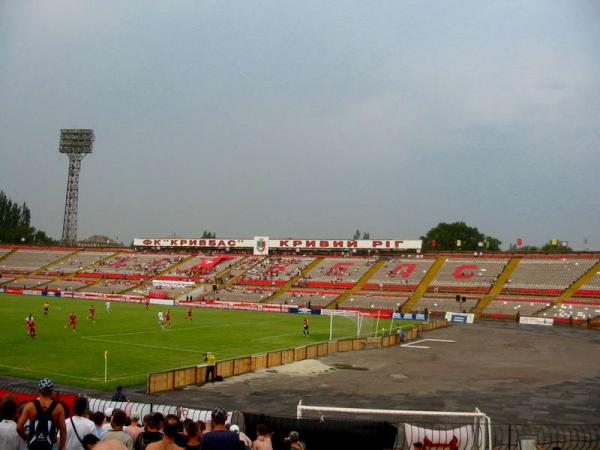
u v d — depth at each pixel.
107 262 163.75
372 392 40.44
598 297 106.56
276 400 36.78
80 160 189.38
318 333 77.31
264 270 146.50
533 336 80.81
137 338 65.38
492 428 26.86
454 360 57.47
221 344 62.88
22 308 97.00
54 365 46.94
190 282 137.25
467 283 123.56
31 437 11.46
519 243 143.00
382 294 124.19
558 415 34.53
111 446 10.48
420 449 19.03
